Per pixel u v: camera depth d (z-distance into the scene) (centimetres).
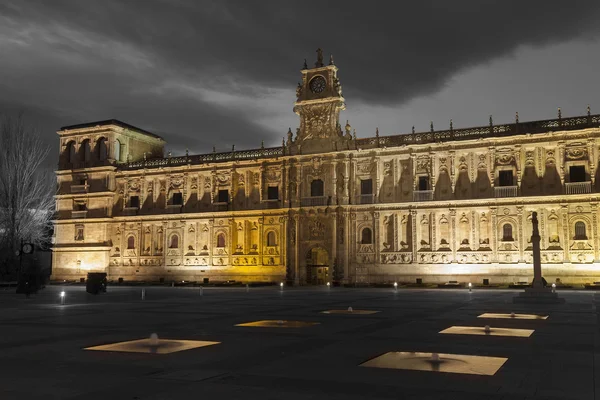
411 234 7581
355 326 2517
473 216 7250
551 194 6894
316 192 8231
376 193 7800
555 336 2138
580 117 6881
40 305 3988
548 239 6888
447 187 7462
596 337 2106
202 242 8894
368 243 7825
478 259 7162
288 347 1869
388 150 7788
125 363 1569
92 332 2305
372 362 1580
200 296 5206
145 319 2878
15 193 9312
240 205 8700
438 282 7356
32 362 1590
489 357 1656
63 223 9838
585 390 1229
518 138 7081
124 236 9431
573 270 6694
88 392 1213
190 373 1423
